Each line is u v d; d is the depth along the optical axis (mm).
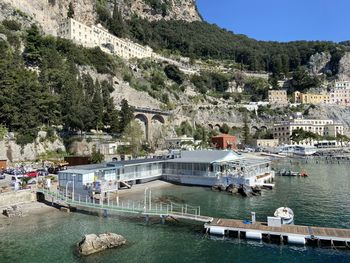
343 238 39094
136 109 160250
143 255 38062
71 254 37969
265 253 38531
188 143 173125
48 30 178250
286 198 68062
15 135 96500
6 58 118562
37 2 180000
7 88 98875
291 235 40656
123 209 51188
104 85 153000
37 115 104188
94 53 174875
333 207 59906
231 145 193875
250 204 62406
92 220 50281
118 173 75875
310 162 145875
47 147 105938
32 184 65125
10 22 146625
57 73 130875
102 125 131000
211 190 76250
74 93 120000
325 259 36875
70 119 114125
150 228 46938
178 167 86125
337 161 147750
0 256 37375
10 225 47562
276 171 110188
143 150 140250
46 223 48531
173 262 36438
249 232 42406
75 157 93188
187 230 46125
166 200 64938
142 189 76062
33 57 136500
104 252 38719
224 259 37188
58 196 56062
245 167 81688
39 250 38969
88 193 60250
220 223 45562
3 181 68062
